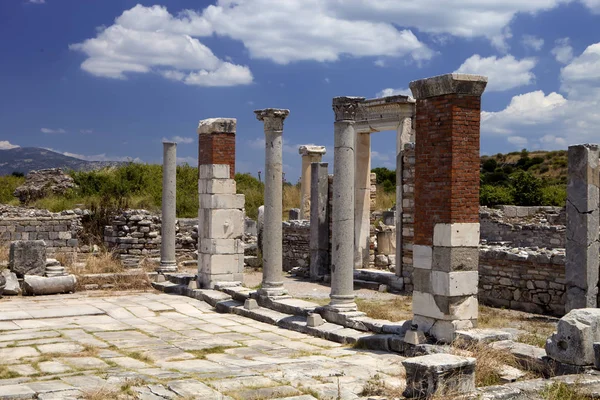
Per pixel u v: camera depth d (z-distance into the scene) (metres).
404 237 21.19
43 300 19.14
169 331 14.97
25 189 38.56
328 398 9.23
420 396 8.94
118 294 20.58
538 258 17.25
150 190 38.38
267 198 17.53
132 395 9.26
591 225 15.28
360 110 15.15
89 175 39.28
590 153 15.23
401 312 17.02
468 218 12.16
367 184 25.20
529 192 41.94
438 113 12.18
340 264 15.05
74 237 27.47
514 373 10.35
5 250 23.97
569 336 10.27
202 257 20.67
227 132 20.44
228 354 12.62
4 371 10.88
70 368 11.19
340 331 14.11
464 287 12.15
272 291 17.30
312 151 32.00
